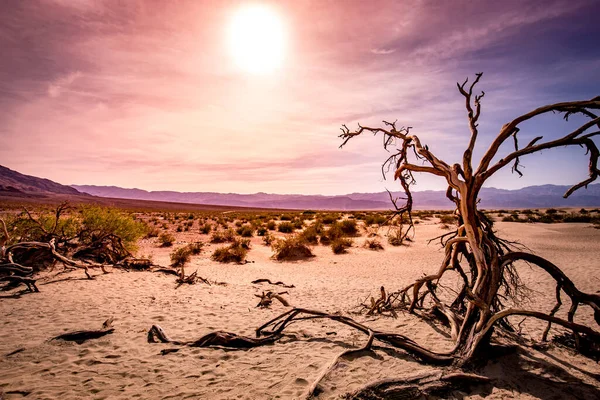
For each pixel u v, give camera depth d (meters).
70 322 5.38
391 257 14.56
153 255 14.67
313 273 11.41
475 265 4.71
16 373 3.63
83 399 3.19
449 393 3.15
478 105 3.80
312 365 3.92
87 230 11.50
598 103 3.17
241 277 10.54
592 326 5.60
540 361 3.82
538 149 3.50
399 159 5.09
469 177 3.79
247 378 3.64
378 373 3.59
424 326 5.24
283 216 37.00
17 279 7.31
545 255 13.26
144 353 4.30
